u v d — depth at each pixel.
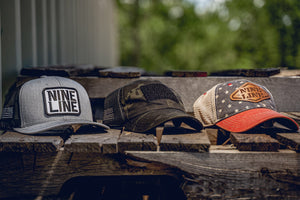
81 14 4.79
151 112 1.56
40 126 1.46
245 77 2.22
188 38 15.37
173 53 15.45
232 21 12.05
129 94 1.68
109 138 1.47
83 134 1.55
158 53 15.77
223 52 12.80
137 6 15.71
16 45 2.25
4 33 2.12
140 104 1.62
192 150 1.43
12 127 1.56
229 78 2.20
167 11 16.12
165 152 1.44
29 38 2.55
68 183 1.65
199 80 2.22
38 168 1.49
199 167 1.44
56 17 3.44
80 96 1.66
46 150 1.42
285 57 7.23
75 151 1.41
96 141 1.42
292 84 2.18
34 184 1.50
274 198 1.45
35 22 2.72
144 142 1.43
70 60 4.03
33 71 2.18
